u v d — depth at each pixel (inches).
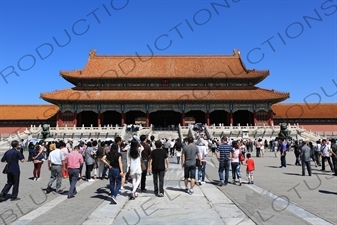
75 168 697.0
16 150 677.3
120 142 811.4
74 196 701.9
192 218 508.1
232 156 863.1
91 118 3678.6
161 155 700.0
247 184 856.9
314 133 3061.0
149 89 3462.1
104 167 988.6
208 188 791.7
